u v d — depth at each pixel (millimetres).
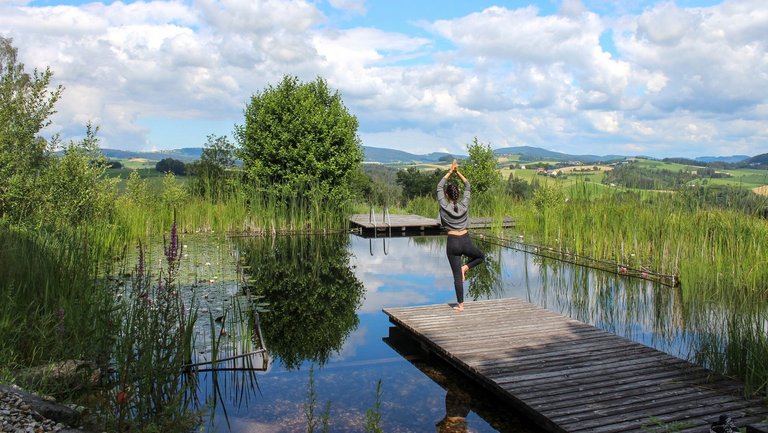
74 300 6023
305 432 4766
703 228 11289
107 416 4199
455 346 6477
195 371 6152
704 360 5906
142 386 4609
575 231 14672
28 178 10531
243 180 21219
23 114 10781
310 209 20469
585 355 6113
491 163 22766
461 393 5711
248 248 15906
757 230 10523
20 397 4035
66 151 11836
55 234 8984
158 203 19250
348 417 5105
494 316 7895
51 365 4980
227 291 9930
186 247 15258
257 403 5414
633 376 5449
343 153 21219
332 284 11383
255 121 21109
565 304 9430
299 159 20281
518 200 22453
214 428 4809
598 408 4688
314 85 23312
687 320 8094
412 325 7430
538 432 4789
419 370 6434
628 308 8977
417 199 28031
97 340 5164
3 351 4953
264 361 6645
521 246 15805
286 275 12188
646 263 12031
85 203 12227
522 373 5547
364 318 8812
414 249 16469
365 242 18031
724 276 9625
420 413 5203
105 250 11055
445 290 10836
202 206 19562
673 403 4785
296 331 8039
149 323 5031
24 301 5945
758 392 5004
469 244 8062
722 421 3770
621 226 13086
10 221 9750
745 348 5492
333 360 6770
